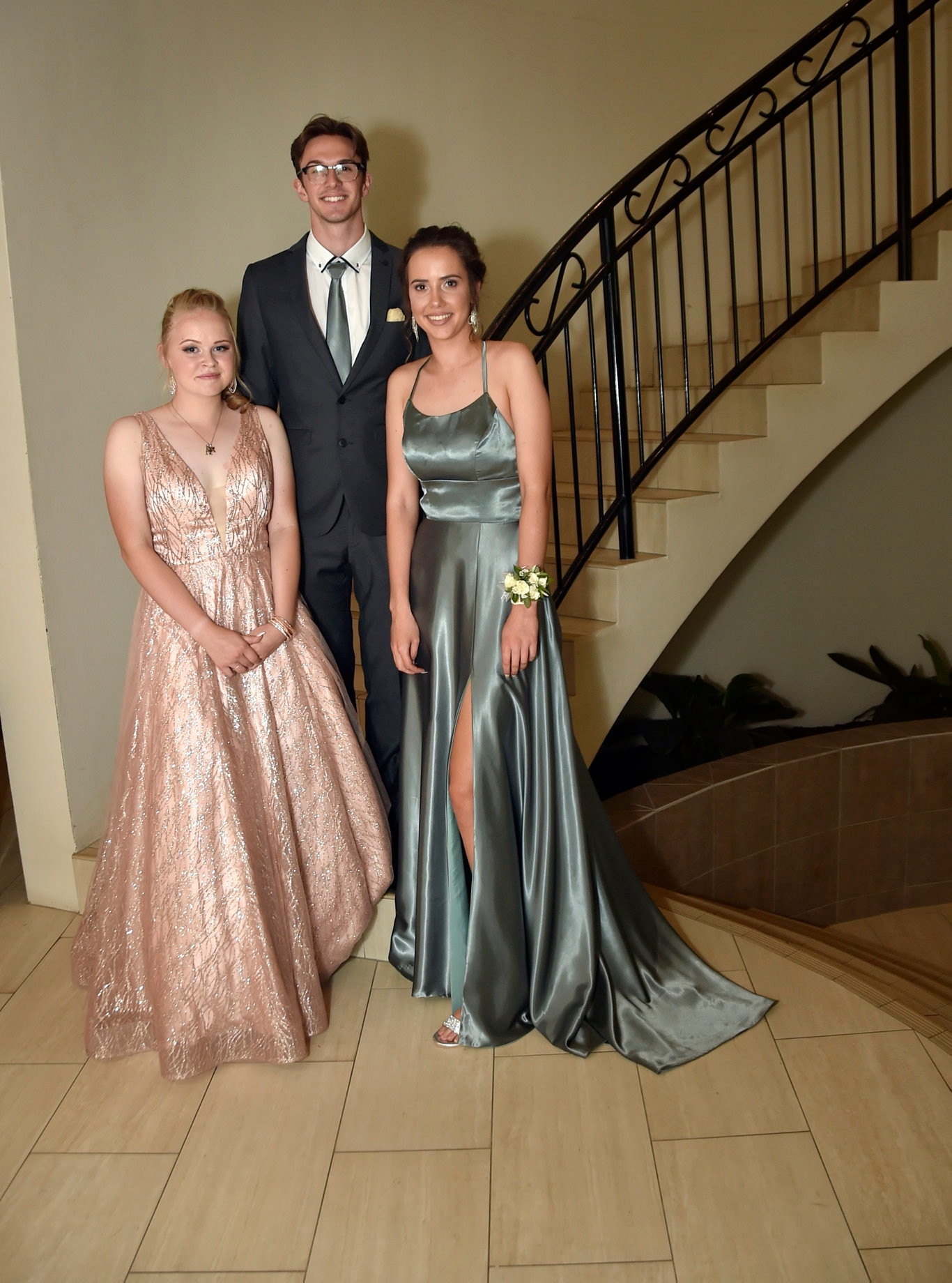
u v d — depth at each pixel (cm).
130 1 280
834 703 518
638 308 461
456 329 208
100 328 276
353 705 251
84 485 274
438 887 231
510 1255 168
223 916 211
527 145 416
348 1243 171
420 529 227
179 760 211
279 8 334
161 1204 180
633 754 458
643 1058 214
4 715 275
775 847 412
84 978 245
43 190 254
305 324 243
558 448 414
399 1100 205
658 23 432
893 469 493
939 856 441
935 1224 171
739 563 492
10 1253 170
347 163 232
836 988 239
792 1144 190
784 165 362
